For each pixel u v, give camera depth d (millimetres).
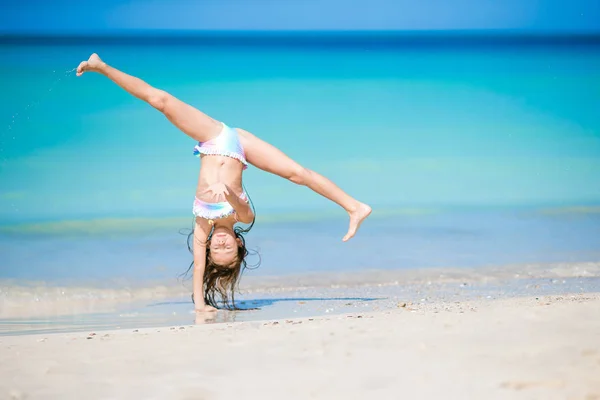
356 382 3898
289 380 3996
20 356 4785
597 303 5844
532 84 26953
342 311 6660
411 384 3830
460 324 5117
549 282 7941
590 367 4008
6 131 17656
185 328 5707
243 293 7797
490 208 11859
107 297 7590
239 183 7359
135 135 17500
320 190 7430
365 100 23922
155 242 9711
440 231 10398
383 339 4758
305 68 31828
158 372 4305
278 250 9422
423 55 38031
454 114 21766
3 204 11664
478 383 3803
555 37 56156
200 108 21234
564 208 11789
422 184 13625
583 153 16625
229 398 3775
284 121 20078
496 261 8906
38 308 7133
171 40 49750
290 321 5836
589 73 29547
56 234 10039
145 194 12438
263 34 66938
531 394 3627
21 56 32000
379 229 10516
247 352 4633
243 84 26625
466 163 15562
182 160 15117
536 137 18547
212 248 7219
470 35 63375
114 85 24312
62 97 22047
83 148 16125
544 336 4668
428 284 7992
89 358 4695
